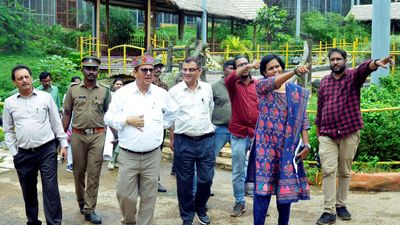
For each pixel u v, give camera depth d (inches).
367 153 325.7
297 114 199.8
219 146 278.8
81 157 252.2
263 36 1316.4
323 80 246.1
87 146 250.4
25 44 1043.9
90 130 249.1
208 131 238.5
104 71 768.9
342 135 237.6
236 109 254.2
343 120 236.8
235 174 257.9
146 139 208.5
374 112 322.7
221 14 1128.2
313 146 326.3
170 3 963.3
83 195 262.7
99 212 271.9
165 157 416.8
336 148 241.3
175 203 288.8
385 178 296.4
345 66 237.0
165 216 263.7
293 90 201.6
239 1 1293.1
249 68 231.9
